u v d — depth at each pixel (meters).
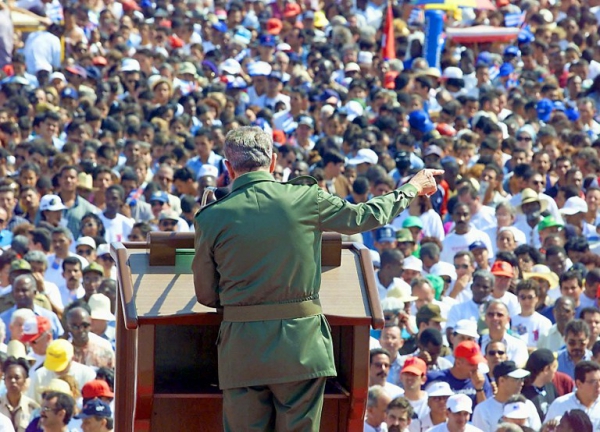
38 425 20.75
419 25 60.19
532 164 36.28
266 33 55.91
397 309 24.62
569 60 53.91
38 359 22.94
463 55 52.62
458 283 27.70
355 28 59.47
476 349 22.69
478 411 22.23
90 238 28.02
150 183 32.44
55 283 27.36
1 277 26.20
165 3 61.34
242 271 10.28
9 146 37.69
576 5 63.19
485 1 56.72
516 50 54.88
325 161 34.44
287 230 10.30
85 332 22.80
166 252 10.92
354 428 10.87
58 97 44.31
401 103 44.59
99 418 20.20
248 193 10.41
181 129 40.03
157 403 11.22
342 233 10.66
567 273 26.33
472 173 35.72
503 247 30.00
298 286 10.32
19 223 30.39
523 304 25.95
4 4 47.06
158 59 50.78
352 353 10.66
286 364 10.24
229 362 10.35
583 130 44.06
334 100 44.38
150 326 10.42
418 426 21.94
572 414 20.62
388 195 10.87
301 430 10.42
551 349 25.58
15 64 46.75
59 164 33.62
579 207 33.12
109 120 39.09
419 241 30.70
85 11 53.69
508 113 45.81
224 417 10.59
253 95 47.91
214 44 57.34
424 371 22.11
